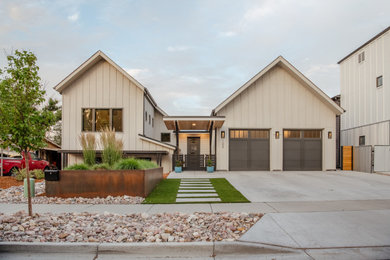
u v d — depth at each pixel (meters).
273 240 3.72
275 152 15.25
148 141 14.61
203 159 15.52
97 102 14.66
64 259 3.31
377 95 15.86
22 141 4.68
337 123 18.25
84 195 7.18
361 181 10.64
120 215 4.99
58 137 23.95
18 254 3.44
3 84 4.68
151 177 8.22
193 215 4.86
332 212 5.37
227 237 3.78
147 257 3.37
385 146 14.44
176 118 13.51
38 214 4.93
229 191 8.14
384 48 15.30
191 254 3.46
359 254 3.40
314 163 15.48
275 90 15.48
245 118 15.27
